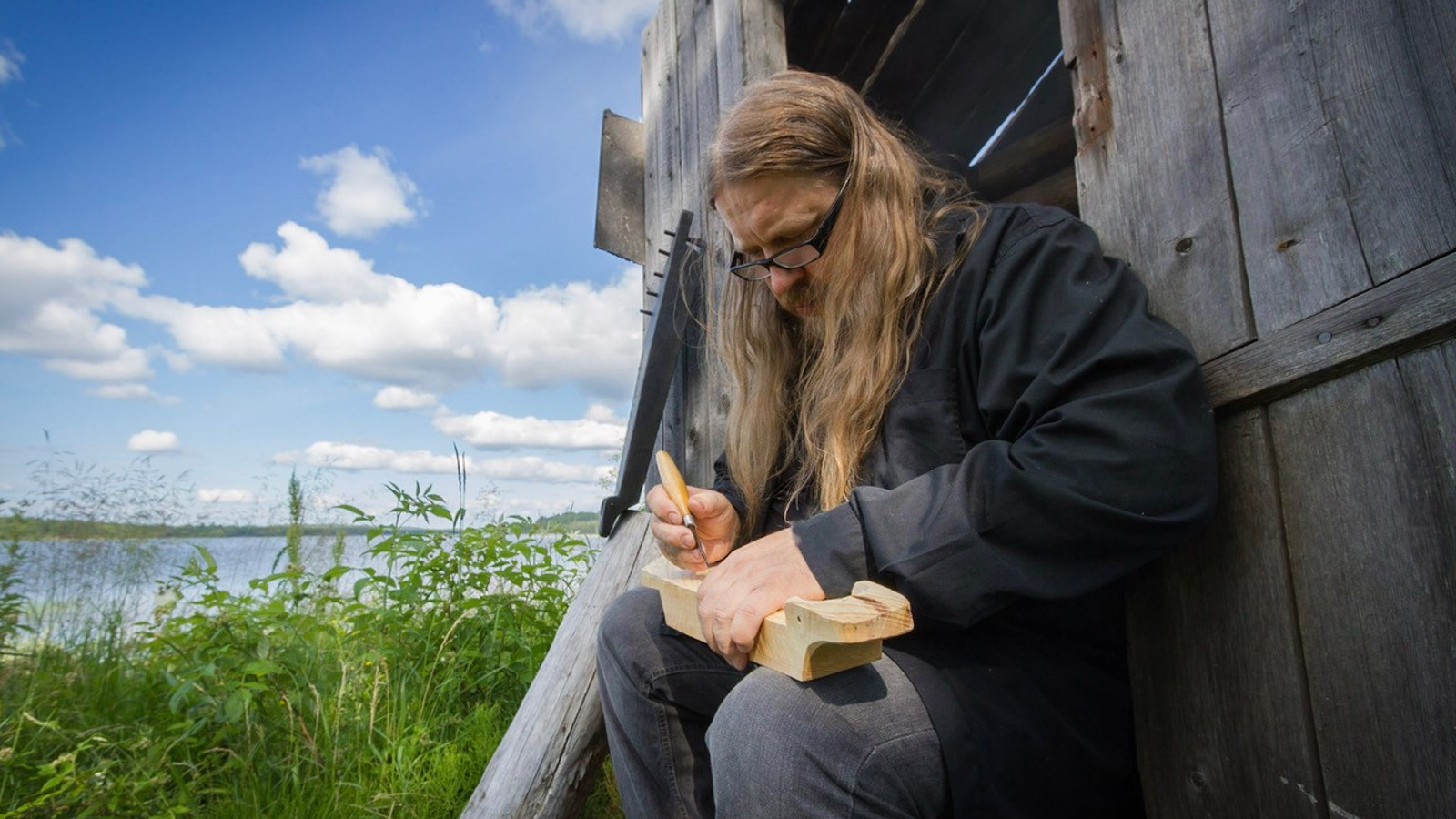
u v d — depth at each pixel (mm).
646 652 1221
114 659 2342
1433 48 783
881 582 889
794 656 787
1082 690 979
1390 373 807
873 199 1132
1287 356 898
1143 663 1050
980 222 1094
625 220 2949
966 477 885
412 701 2156
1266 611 919
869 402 1080
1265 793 904
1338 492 853
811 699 844
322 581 2660
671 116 2842
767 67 2338
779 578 894
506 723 2256
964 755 812
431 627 2404
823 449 1132
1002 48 3002
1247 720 928
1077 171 1264
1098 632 1042
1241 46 991
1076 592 822
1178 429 826
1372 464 819
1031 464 838
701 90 2611
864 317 1100
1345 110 860
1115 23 1203
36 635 2496
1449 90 768
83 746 1739
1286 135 925
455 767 1995
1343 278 849
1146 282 1107
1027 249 1004
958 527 852
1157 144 1107
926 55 3016
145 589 2789
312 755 1912
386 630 2414
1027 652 954
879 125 1227
